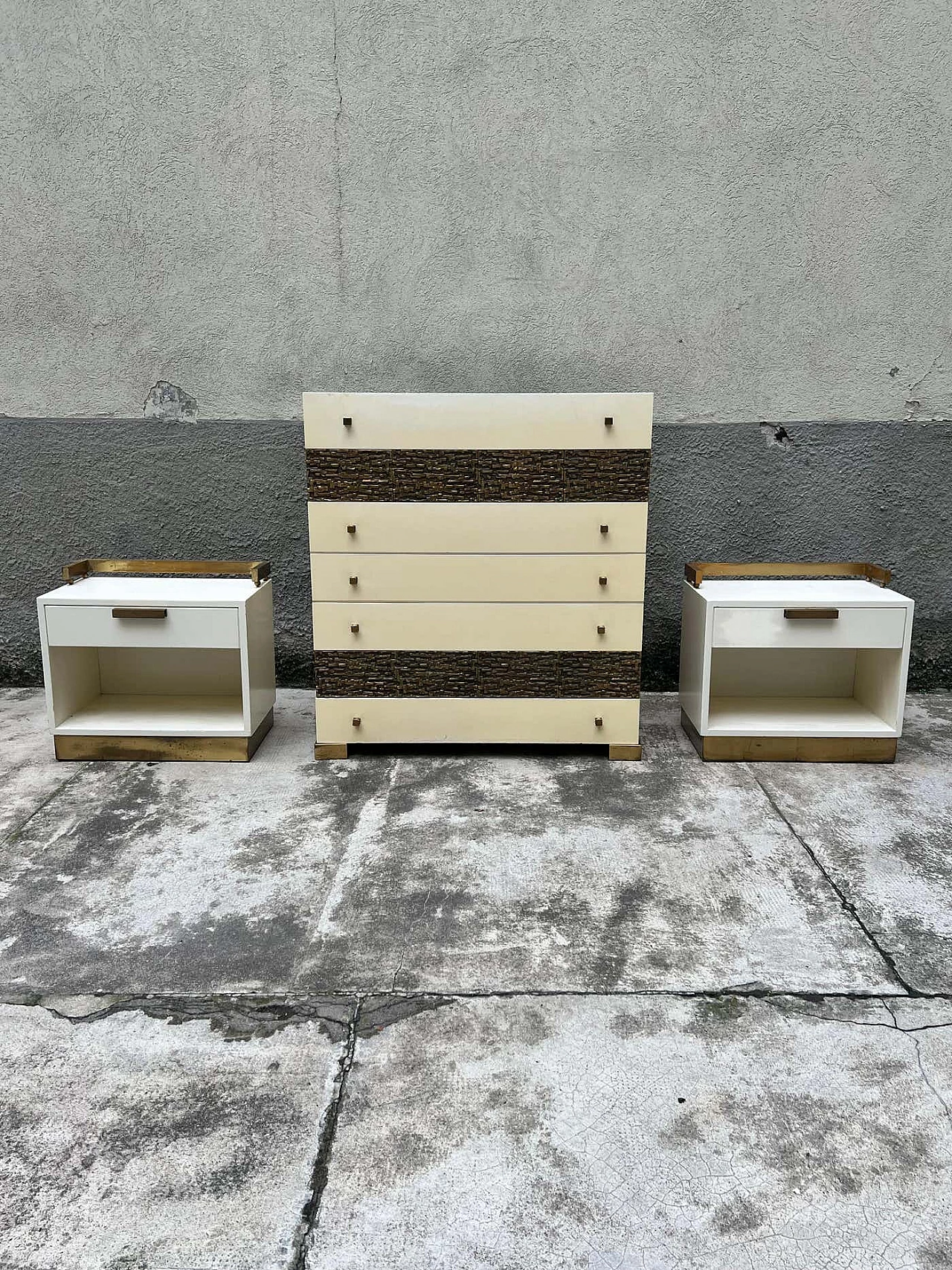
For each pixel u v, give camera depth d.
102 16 3.36
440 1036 1.71
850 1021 1.74
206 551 3.74
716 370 3.56
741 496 3.65
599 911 2.12
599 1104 1.54
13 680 3.90
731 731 3.02
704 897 2.18
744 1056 1.65
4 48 3.40
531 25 3.33
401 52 3.36
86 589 3.08
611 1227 1.31
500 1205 1.34
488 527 2.88
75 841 2.48
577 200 3.45
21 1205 1.34
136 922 2.09
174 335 3.58
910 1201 1.35
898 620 2.90
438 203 3.46
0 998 1.82
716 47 3.34
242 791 2.81
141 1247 1.28
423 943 2.00
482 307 3.54
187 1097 1.56
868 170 3.41
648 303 3.52
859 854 2.39
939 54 3.33
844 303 3.51
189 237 3.51
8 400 3.66
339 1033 1.72
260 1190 1.37
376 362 3.58
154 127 3.43
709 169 3.42
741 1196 1.36
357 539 2.90
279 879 2.28
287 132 3.42
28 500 3.73
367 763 3.04
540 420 2.82
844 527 3.67
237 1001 1.81
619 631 2.96
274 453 3.65
